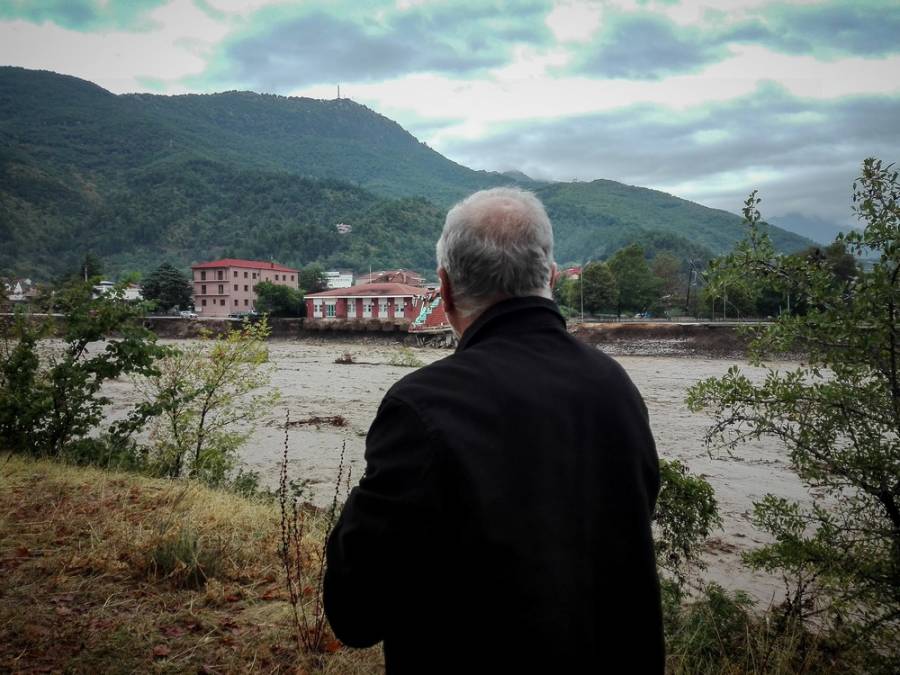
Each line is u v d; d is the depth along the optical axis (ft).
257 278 345.72
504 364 4.52
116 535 14.90
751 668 11.02
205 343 30.45
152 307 30.25
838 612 11.43
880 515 11.77
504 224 4.97
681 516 14.47
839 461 11.43
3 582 12.05
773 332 11.58
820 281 11.10
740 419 12.44
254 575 13.65
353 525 4.15
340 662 10.13
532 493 4.03
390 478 4.09
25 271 630.74
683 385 109.50
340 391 97.60
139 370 29.22
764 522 12.78
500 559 3.87
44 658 9.42
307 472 43.50
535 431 4.21
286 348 218.59
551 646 3.80
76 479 21.17
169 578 13.01
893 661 10.62
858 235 10.89
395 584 4.09
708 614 13.04
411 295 253.65
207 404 29.84
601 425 4.48
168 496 19.36
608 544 4.25
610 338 190.29
